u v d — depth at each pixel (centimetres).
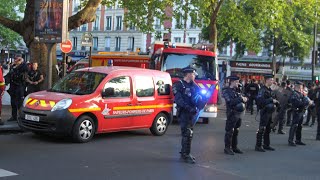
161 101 1154
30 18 1602
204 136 1209
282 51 3584
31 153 833
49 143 950
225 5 2511
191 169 769
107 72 1052
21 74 1184
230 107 943
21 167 716
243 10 2550
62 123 937
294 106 1149
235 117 941
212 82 1459
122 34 6131
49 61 1251
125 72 1082
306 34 3297
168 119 1183
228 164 837
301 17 3014
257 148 1028
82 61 2242
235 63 4478
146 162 808
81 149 899
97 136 1080
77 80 1054
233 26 2572
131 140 1055
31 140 978
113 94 1036
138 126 1102
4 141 955
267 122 1027
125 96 1067
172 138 1123
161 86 1162
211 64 1476
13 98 1188
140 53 2202
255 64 4334
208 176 722
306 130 1598
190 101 827
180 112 836
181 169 764
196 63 1466
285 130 1541
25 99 1020
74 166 742
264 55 4656
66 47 1566
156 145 1002
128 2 2348
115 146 959
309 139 1316
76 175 680
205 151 967
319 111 1294
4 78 1188
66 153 849
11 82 1184
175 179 688
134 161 810
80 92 1012
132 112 1077
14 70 1185
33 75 1283
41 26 1225
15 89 1182
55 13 1202
